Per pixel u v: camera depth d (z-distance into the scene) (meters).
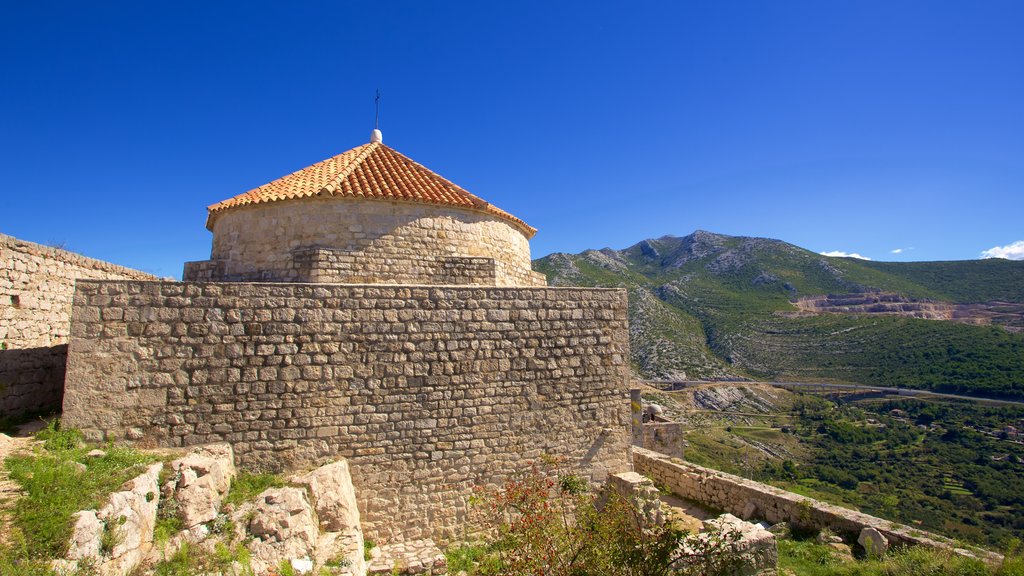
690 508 13.85
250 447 9.33
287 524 7.78
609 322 11.95
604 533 6.73
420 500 10.18
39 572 5.25
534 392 11.18
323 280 11.13
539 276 15.48
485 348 10.85
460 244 12.65
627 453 11.84
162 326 9.12
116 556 6.16
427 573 8.83
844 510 11.02
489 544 9.76
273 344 9.55
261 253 11.85
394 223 11.98
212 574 6.56
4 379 9.69
